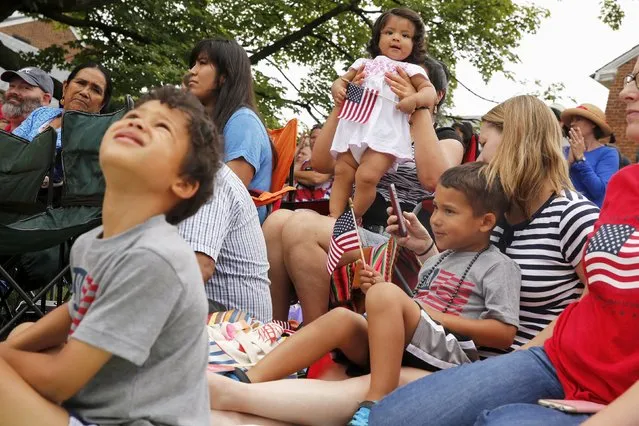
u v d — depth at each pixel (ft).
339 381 9.47
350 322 9.56
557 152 10.21
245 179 12.94
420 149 13.50
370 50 14.66
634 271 7.36
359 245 11.11
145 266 5.75
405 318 9.26
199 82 13.29
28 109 21.39
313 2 52.49
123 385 5.99
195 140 6.13
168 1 46.42
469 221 10.07
